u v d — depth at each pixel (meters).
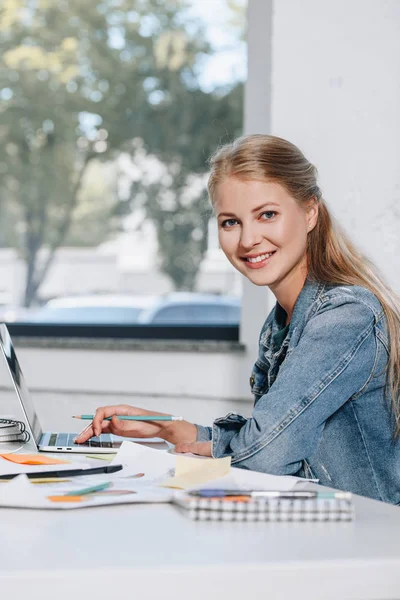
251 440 1.18
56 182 8.21
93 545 0.69
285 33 2.47
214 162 1.40
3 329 1.49
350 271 1.38
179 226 8.01
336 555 0.67
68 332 3.24
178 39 7.96
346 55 2.46
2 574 0.60
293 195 1.37
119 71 8.05
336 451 1.29
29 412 1.43
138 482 0.95
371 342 1.27
